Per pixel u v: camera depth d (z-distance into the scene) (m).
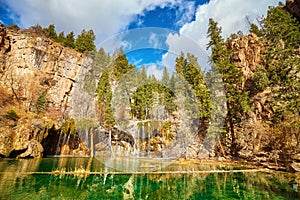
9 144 12.29
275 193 6.29
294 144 11.06
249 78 17.62
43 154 15.09
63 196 5.32
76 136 16.06
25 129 13.47
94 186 6.48
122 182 7.05
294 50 16.19
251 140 14.52
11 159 11.88
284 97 13.70
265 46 17.75
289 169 10.17
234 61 19.03
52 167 9.62
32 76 20.94
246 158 14.08
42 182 6.65
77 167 9.61
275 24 17.62
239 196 5.94
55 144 16.22
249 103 15.91
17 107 18.58
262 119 15.09
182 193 6.13
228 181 7.91
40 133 14.53
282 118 12.77
